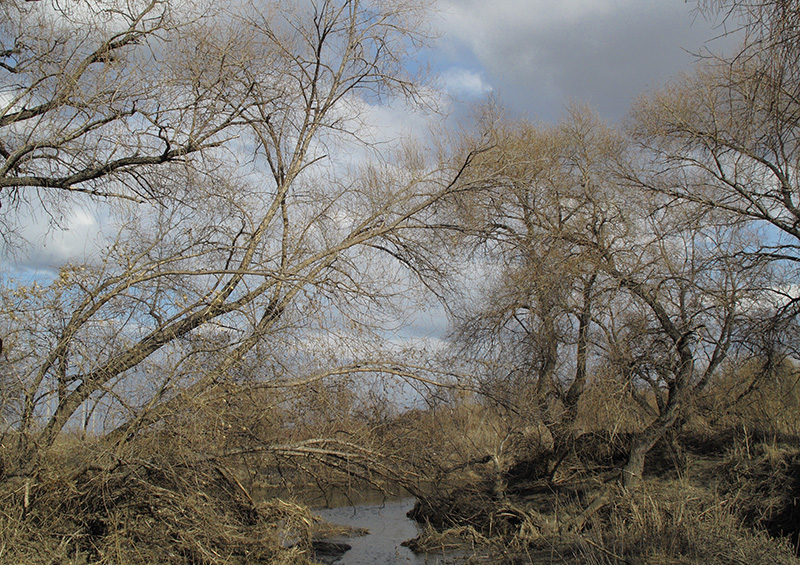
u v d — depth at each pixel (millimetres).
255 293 8750
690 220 12648
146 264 7777
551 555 9031
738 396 13570
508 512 11469
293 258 9312
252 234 9500
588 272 13078
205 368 7777
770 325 12180
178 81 8586
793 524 8898
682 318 12133
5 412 6828
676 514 8375
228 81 9133
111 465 6918
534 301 14102
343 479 9305
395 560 10203
